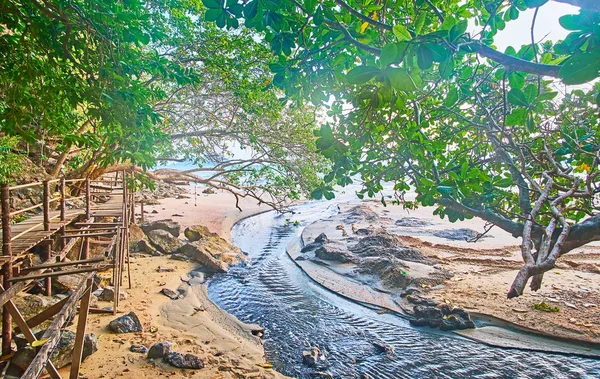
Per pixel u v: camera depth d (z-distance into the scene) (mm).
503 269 12445
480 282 11227
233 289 11398
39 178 10578
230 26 1895
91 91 3973
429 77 3361
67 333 5969
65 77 4180
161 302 9336
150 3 9375
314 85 2814
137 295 9508
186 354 6434
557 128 3068
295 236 19828
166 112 12781
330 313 9812
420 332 8695
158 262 12789
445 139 3459
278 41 2111
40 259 8383
